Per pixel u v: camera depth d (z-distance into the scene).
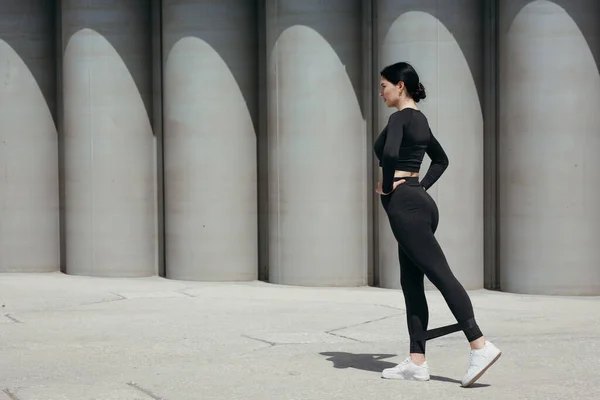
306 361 5.28
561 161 7.71
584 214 7.73
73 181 9.48
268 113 8.66
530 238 7.84
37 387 4.67
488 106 8.22
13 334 6.20
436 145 4.89
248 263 8.95
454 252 8.06
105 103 9.26
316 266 8.43
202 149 8.84
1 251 9.85
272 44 8.53
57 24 9.90
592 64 7.69
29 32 9.80
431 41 7.96
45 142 9.86
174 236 9.08
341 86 8.35
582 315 6.83
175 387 4.66
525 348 5.60
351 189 8.41
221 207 8.85
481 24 8.19
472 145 8.10
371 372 4.98
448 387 4.61
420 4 7.97
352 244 8.44
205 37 8.80
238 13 8.84
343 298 7.74
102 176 9.31
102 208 9.34
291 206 8.48
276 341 5.89
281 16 8.42
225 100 8.82
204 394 4.50
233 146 8.84
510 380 4.76
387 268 8.28
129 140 9.29
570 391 4.49
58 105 9.88
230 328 6.36
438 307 7.27
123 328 6.39
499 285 8.21
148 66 9.40
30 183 9.84
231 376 4.89
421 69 7.98
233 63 8.83
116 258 9.34
